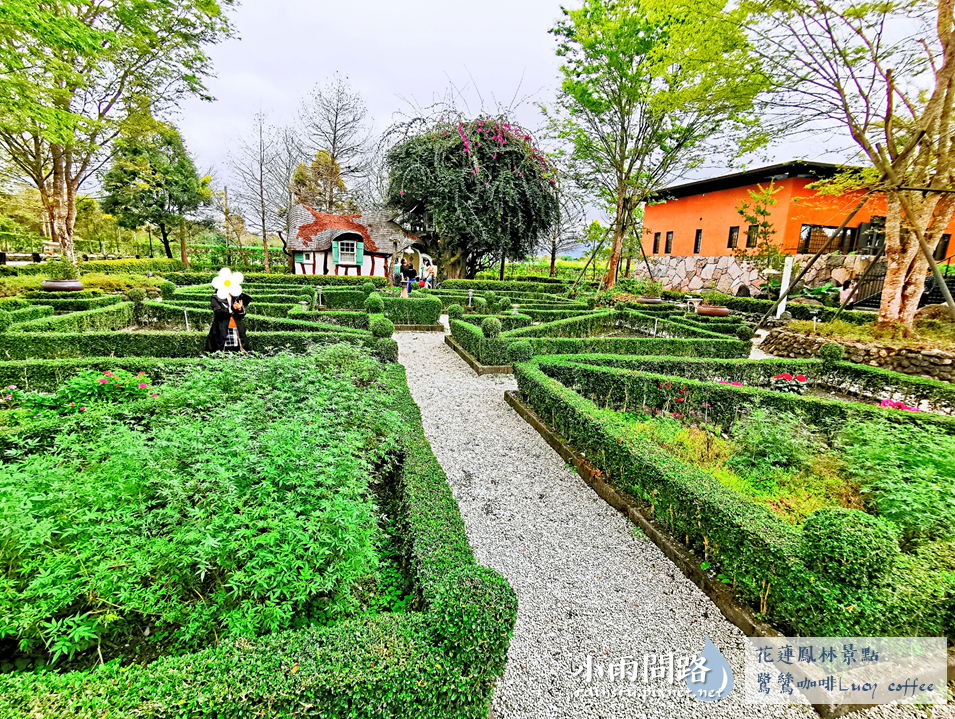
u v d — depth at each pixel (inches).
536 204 840.9
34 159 627.2
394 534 109.4
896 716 84.0
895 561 87.8
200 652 63.4
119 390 163.8
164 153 1044.5
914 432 154.6
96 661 73.4
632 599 111.0
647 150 641.6
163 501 91.7
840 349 274.8
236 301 259.0
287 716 59.3
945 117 309.0
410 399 189.5
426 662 66.4
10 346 246.1
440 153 802.8
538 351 319.9
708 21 375.9
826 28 316.2
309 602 83.9
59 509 82.6
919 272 359.3
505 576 117.4
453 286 781.3
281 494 91.3
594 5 569.9
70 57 506.6
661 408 217.6
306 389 160.1
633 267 1009.5
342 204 1128.8
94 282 564.1
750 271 711.7
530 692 87.0
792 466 155.5
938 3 292.2
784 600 96.1
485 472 172.7
